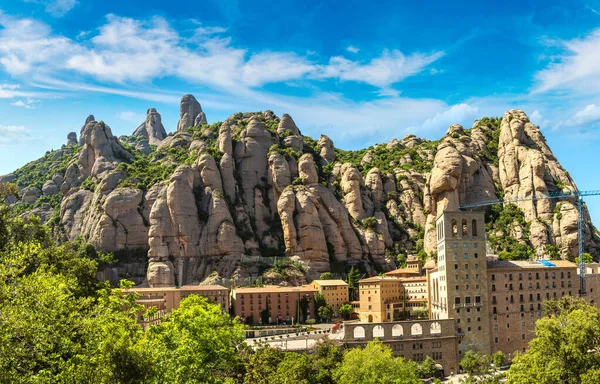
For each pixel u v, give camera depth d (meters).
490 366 155.50
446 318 164.75
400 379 106.81
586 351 92.25
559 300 165.00
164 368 65.75
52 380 51.88
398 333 163.12
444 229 168.38
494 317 168.25
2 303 54.34
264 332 196.00
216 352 86.56
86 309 68.69
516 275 172.75
